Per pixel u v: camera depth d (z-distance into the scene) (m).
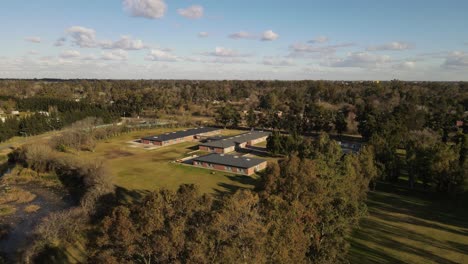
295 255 28.17
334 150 57.47
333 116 136.88
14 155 89.81
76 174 73.81
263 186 41.22
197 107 195.88
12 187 70.25
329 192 40.88
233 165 80.19
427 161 65.69
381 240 45.62
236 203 27.50
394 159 71.06
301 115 147.75
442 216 54.38
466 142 77.50
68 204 61.25
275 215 29.17
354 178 50.56
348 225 41.34
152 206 25.42
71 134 102.12
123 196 62.28
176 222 24.55
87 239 44.16
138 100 173.25
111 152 100.06
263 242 25.50
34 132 122.00
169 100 199.50
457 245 44.53
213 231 24.70
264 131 136.00
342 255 35.31
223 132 136.50
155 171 80.12
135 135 128.12
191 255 22.61
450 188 61.97
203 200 29.12
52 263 39.53
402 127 98.06
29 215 56.56
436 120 113.50
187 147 108.44
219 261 23.23
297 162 42.28
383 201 61.06
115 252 23.66
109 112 155.50
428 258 41.19
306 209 34.00
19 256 42.88
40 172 78.88
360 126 115.94
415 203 60.22
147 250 23.55
